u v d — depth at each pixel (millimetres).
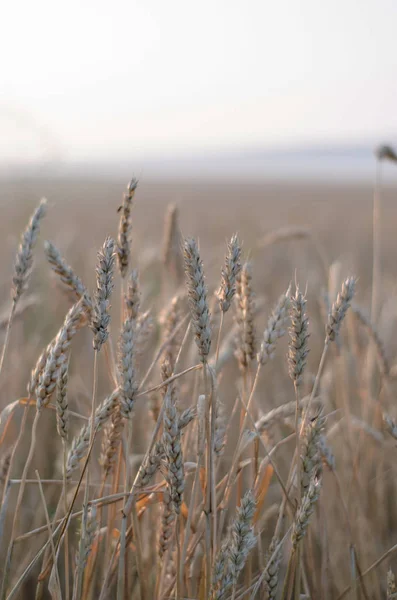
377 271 3934
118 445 2301
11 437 3793
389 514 3869
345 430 3461
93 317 1832
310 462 2027
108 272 1806
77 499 2889
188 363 3135
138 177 2182
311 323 5156
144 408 3723
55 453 4004
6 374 4117
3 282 6648
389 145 3840
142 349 2363
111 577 2387
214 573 1844
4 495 2129
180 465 1858
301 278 6785
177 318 2592
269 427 2631
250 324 2303
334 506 3232
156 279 5715
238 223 17438
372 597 2912
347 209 36906
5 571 2146
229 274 1899
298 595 2139
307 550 2758
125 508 2025
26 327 5117
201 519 2250
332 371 3838
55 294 5281
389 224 26203
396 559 3395
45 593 3168
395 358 4379
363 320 3338
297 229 4508
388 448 3525
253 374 3281
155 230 14320
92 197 30562
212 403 1941
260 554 2424
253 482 2334
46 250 2078
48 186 7848
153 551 2678
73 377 4281
